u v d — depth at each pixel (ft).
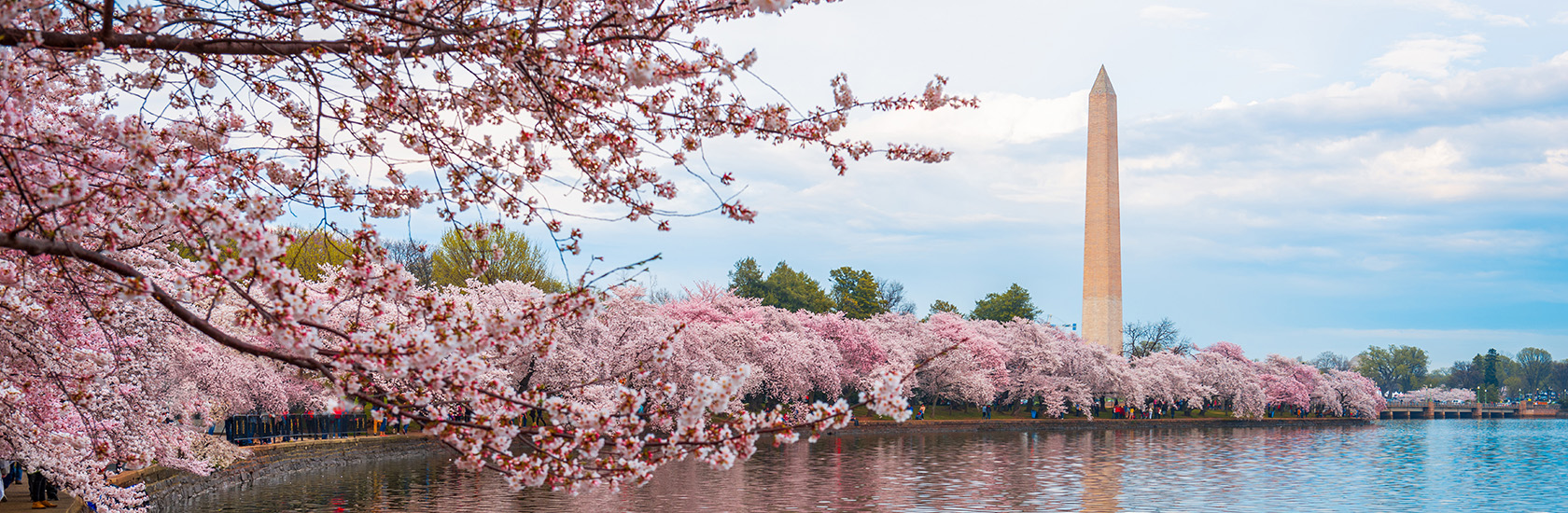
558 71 22.49
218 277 18.84
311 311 19.60
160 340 49.47
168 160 23.57
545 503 97.09
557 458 22.21
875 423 233.14
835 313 269.23
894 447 182.50
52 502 66.74
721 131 25.12
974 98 25.72
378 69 23.93
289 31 25.95
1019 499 109.70
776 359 215.92
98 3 24.52
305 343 19.08
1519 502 115.85
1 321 32.42
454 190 25.72
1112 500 110.42
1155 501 110.32
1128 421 284.20
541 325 21.75
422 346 19.60
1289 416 369.50
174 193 19.71
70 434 41.68
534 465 22.17
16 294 31.76
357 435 142.92
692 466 133.18
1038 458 162.09
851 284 367.86
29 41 20.99
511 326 20.57
